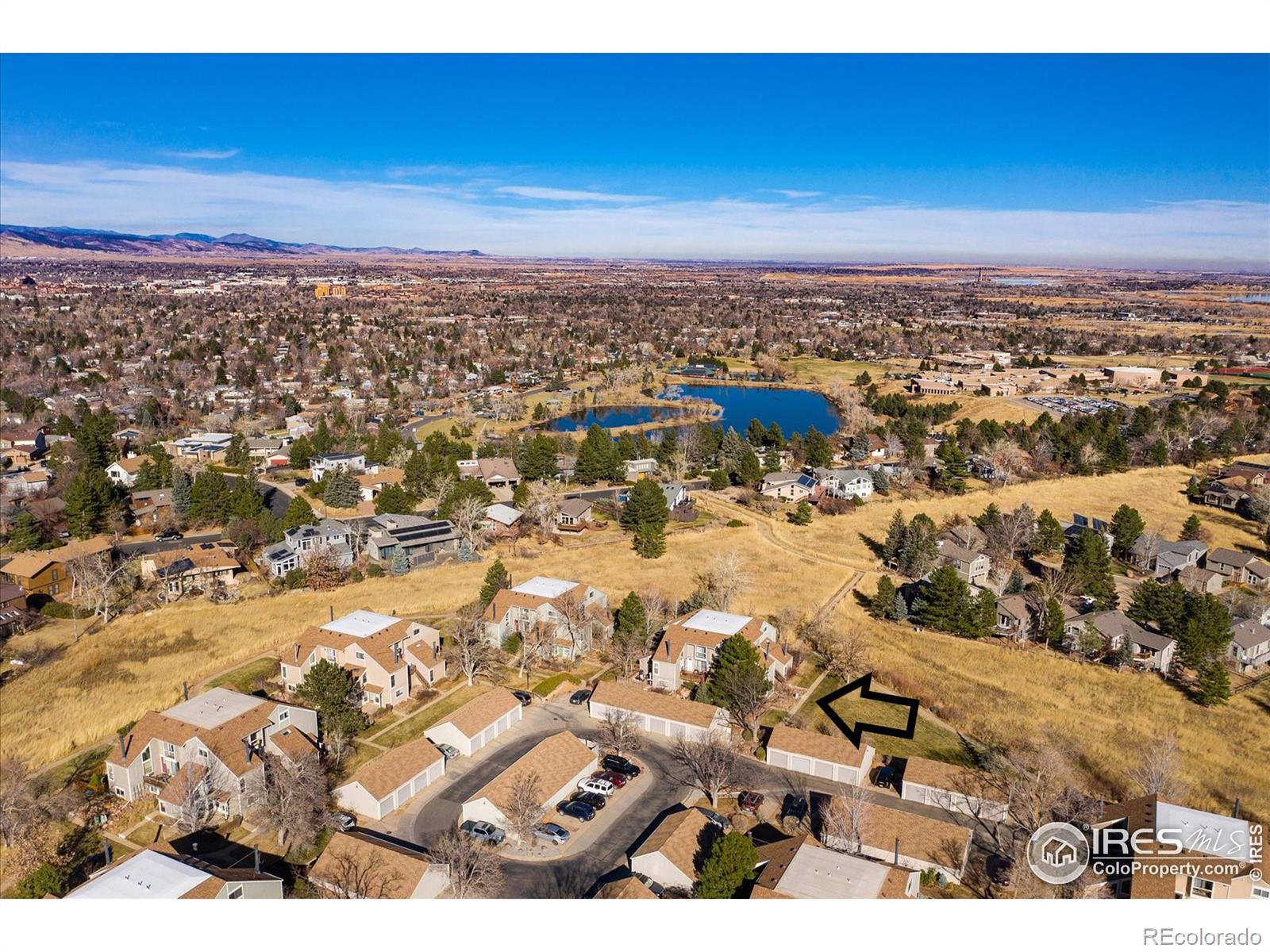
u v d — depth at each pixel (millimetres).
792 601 84062
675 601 80188
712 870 39219
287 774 47375
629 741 54406
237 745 49406
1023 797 48469
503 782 48219
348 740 55344
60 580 82188
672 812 48844
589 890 41656
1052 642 76500
